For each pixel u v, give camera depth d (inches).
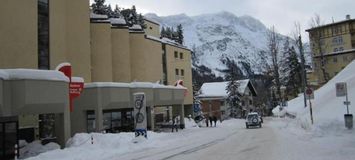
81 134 1063.0
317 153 621.9
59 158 804.6
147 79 2181.3
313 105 2091.5
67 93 1010.7
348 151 610.2
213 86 4675.2
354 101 1534.2
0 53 1138.7
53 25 1325.0
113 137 1083.3
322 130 1033.5
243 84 4537.4
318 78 3870.6
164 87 1798.7
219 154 737.6
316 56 3892.7
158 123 2183.8
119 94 1379.2
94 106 1301.7
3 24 1152.2
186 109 2790.4
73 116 1317.7
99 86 1309.1
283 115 2886.3
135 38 2075.5
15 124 919.7
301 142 853.8
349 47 3909.9
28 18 1218.6
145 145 1040.8
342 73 2487.7
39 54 1267.2
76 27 1514.5
